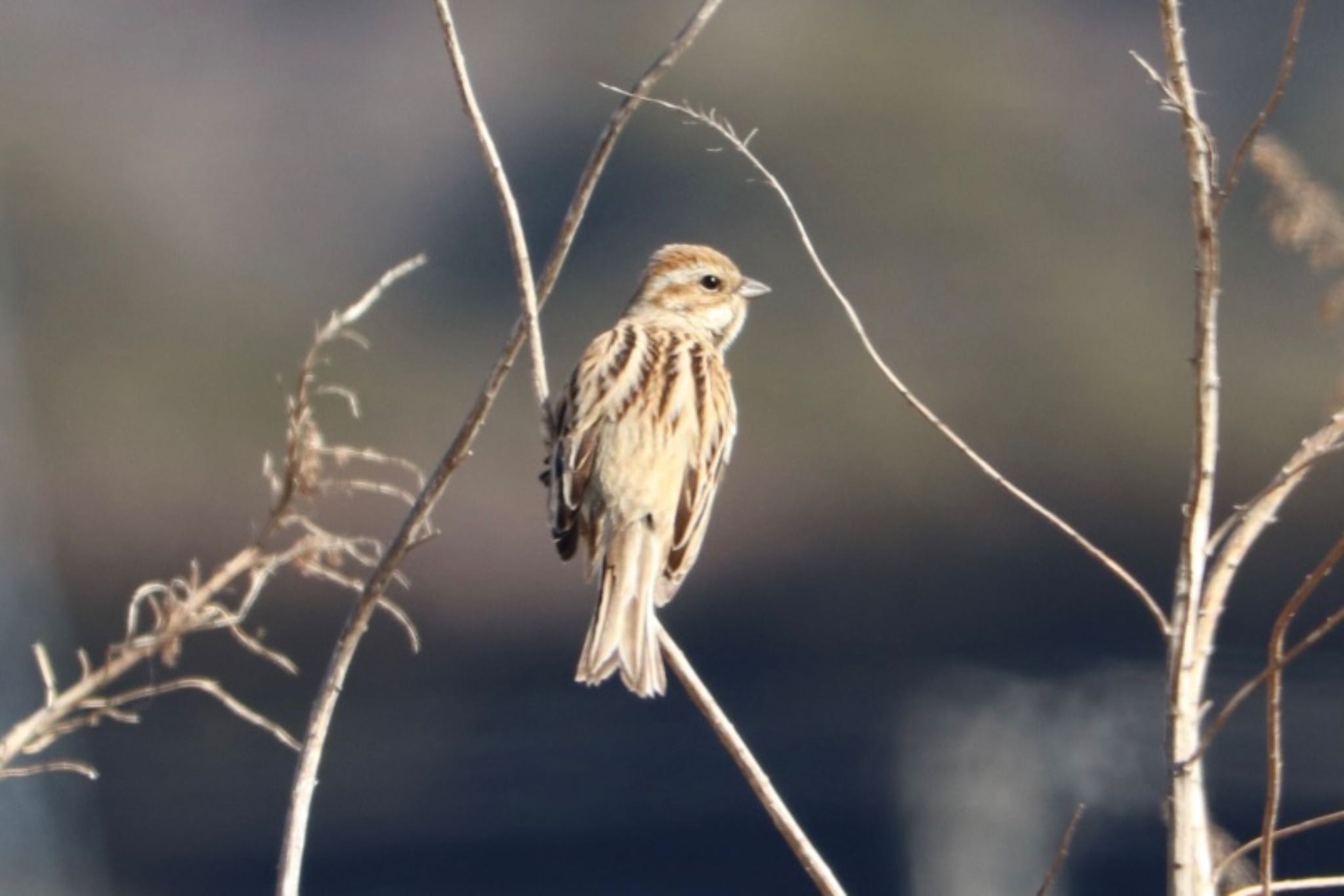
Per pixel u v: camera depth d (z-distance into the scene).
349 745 15.41
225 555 17.75
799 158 19.33
